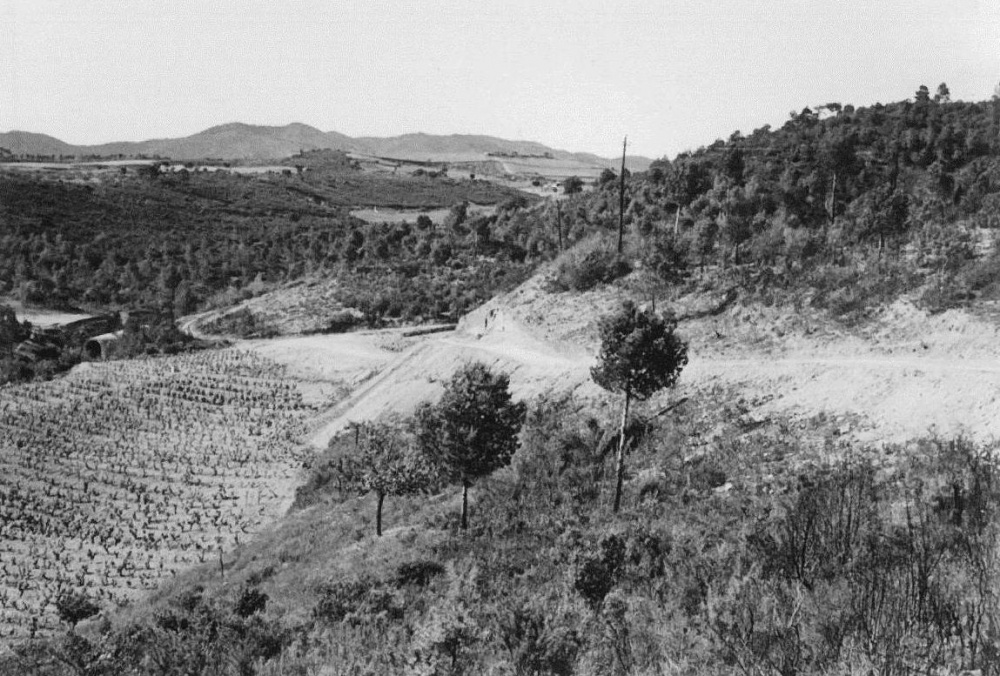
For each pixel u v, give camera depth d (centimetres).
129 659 2608
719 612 1199
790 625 1047
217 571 5484
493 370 6675
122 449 8756
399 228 18462
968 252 4825
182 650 2516
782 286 5609
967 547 1172
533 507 3959
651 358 3572
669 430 4312
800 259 6041
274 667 2212
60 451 8706
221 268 18562
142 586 5950
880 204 6131
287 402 9812
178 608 3722
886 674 885
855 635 991
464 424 3925
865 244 5925
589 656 1374
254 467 8131
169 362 11431
